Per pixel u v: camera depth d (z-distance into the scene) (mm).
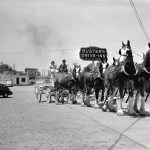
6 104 22969
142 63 15359
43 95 37688
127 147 8344
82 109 18859
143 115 15117
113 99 18188
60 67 24594
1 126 11961
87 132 10602
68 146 8508
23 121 13320
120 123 12672
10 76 115812
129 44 14859
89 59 36594
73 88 23016
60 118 14336
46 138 9625
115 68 15781
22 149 8250
